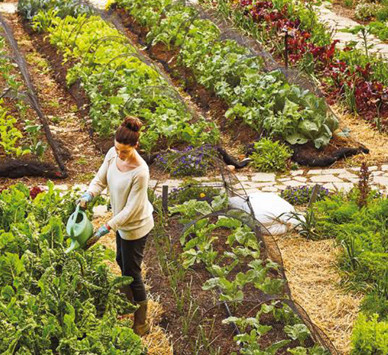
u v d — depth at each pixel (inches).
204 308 242.1
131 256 227.3
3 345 180.9
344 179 360.2
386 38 609.6
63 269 207.6
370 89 436.1
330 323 243.3
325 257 281.9
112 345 187.2
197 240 264.7
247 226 262.7
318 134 388.5
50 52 568.4
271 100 409.7
